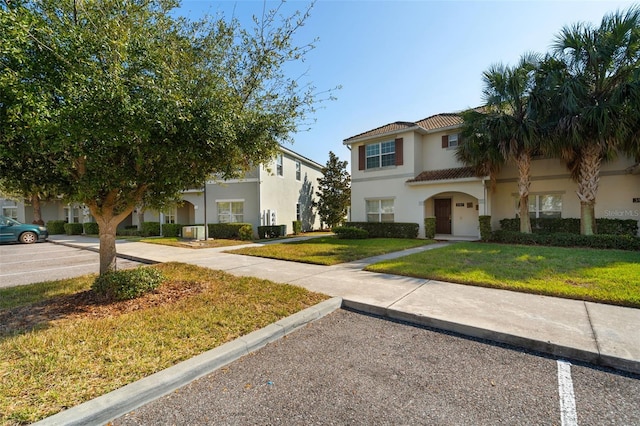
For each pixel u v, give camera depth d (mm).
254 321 4062
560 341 3418
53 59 3375
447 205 16500
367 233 15414
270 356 3350
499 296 5164
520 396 2604
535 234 11672
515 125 11484
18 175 4277
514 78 10961
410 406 2467
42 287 5949
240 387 2740
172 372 2762
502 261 7828
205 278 6633
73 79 3326
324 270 7629
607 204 12086
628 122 9570
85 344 3293
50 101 3248
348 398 2576
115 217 5465
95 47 3453
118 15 4008
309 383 2809
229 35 5473
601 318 4086
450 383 2809
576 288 5262
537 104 10750
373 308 4742
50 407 2234
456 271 6797
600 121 9539
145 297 5113
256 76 5609
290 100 6020
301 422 2273
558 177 13164
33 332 3621
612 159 10906
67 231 23297
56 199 5438
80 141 3564
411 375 2951
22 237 16438
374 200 17125
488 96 12031
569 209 12930
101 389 2482
